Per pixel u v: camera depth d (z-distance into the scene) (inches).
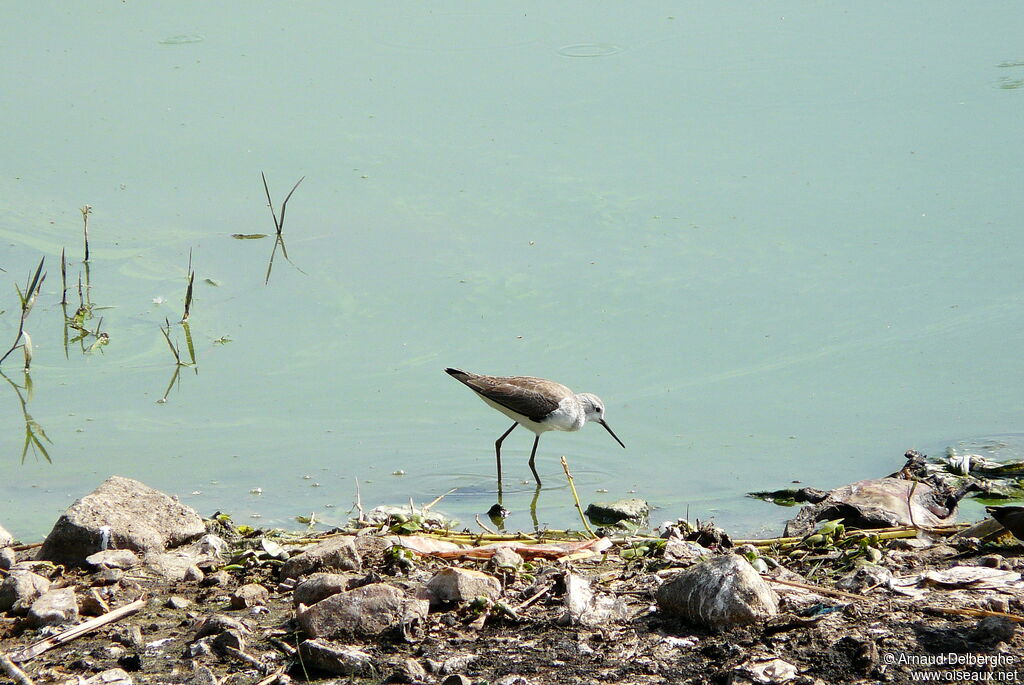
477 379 542.6
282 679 285.4
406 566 365.1
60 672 293.1
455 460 532.7
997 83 863.1
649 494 494.3
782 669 275.3
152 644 309.4
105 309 663.8
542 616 315.3
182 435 546.9
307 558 363.9
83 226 738.8
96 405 577.0
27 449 531.2
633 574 358.3
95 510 398.6
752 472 506.0
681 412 559.8
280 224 729.6
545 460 533.3
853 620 301.7
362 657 287.7
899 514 429.4
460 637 304.5
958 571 335.9
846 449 519.5
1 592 339.0
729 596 301.4
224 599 344.5
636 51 944.9
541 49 952.9
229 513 471.2
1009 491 467.8
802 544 396.8
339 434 550.3
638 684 274.7
